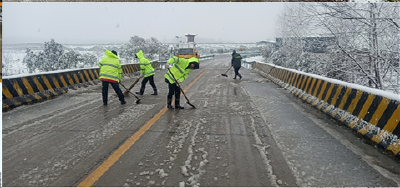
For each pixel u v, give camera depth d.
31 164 3.15
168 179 2.84
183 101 7.30
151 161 3.27
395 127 3.64
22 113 5.65
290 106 6.60
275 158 3.39
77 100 7.28
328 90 6.11
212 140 4.04
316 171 3.04
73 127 4.64
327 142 3.98
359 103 4.70
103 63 6.56
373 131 4.03
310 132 4.46
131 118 5.31
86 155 3.42
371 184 2.77
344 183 2.78
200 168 3.09
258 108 6.36
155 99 7.63
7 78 6.28
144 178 2.85
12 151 3.53
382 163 3.26
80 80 9.65
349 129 4.62
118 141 3.95
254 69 19.80
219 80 12.77
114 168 3.07
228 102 7.13
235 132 4.45
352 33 8.01
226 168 3.10
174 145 3.81
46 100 7.21
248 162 3.27
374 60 7.94
